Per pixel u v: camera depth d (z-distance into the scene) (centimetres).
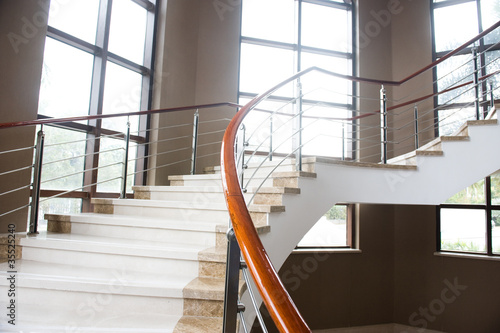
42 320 139
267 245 212
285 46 527
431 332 490
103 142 366
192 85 457
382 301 506
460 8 519
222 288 152
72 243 191
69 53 342
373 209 513
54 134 322
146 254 182
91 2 366
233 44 492
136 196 313
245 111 179
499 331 463
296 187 241
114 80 386
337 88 534
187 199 285
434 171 276
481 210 496
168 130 419
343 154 394
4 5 260
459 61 507
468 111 492
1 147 256
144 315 149
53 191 313
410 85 524
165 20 426
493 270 472
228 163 106
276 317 58
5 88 259
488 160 267
